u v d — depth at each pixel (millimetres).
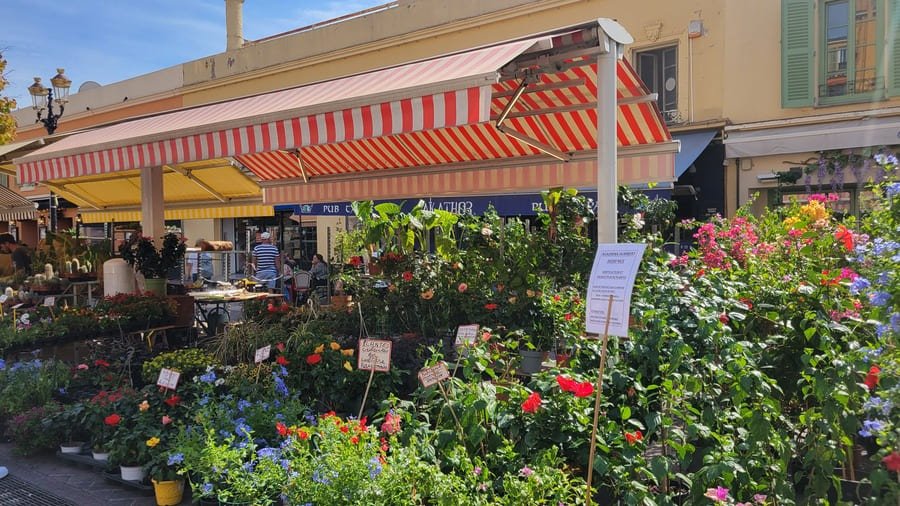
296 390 4566
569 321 4930
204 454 3557
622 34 4410
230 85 17578
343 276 6141
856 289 3180
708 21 10805
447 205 10398
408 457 2982
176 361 5043
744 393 3000
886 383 2414
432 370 3412
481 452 3289
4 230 22844
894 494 2336
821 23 9539
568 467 3160
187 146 5742
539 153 7594
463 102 3891
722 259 5312
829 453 2838
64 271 9820
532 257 5699
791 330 3539
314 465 3090
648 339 3445
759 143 10148
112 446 4355
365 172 8922
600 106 4410
